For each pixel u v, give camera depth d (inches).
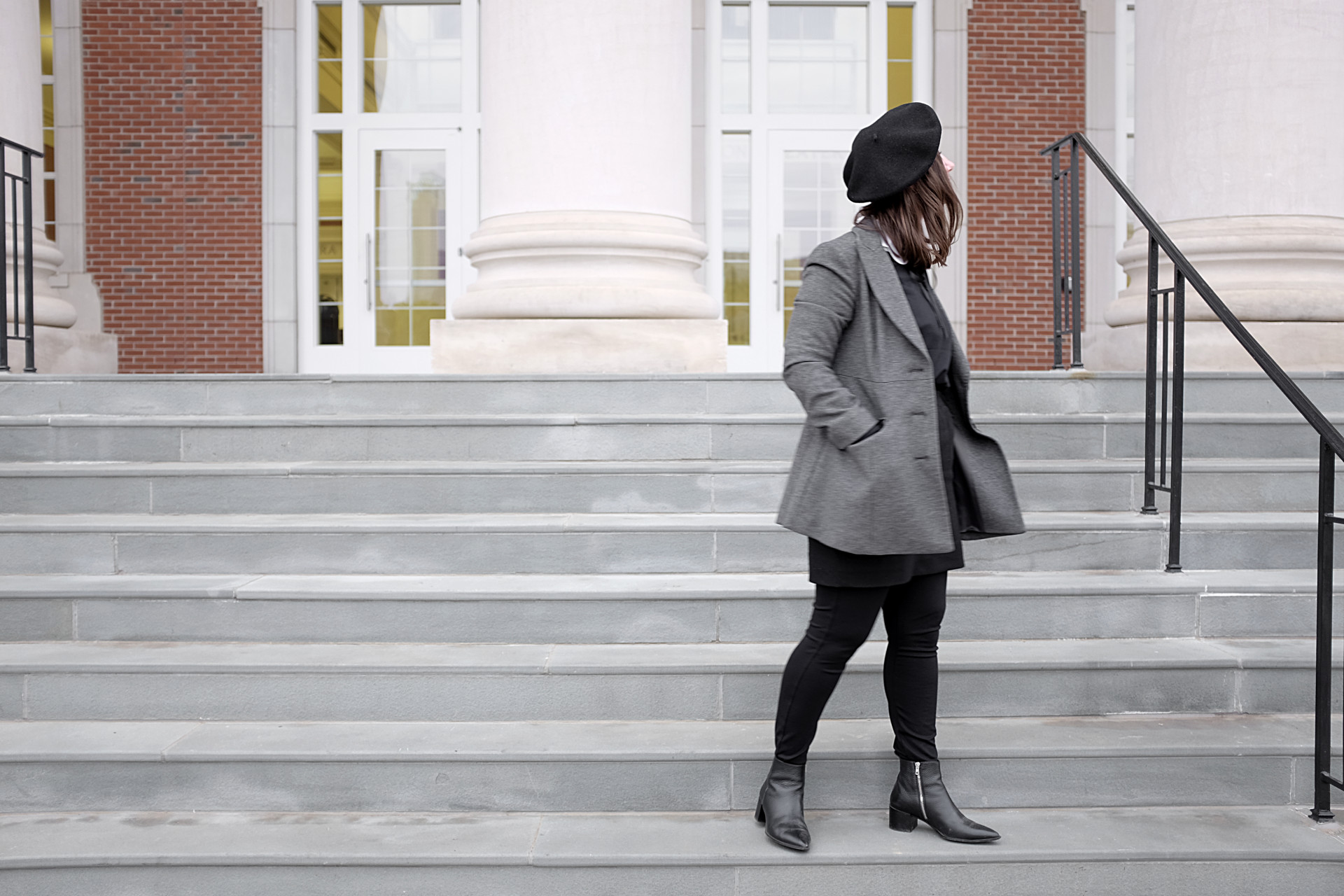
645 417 159.2
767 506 148.3
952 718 115.0
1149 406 144.6
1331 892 94.9
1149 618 126.2
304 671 113.2
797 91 364.8
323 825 100.6
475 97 363.3
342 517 143.0
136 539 133.6
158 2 357.7
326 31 365.4
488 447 159.2
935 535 85.0
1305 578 131.3
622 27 207.6
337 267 367.6
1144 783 105.6
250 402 170.9
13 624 123.0
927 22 364.2
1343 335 203.8
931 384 87.7
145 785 103.6
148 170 359.9
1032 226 365.1
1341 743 107.0
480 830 99.3
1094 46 364.5
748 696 114.0
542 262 209.2
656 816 103.0
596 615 123.5
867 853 93.9
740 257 365.1
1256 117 207.6
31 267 201.8
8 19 239.0
